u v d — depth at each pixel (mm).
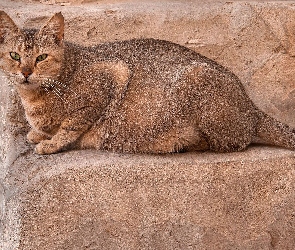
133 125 5293
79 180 5016
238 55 6789
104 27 6680
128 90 5305
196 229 5188
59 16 5086
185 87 5164
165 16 6750
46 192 4969
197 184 5141
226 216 5223
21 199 4965
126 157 5262
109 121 5332
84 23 6664
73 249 5020
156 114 5234
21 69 5004
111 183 5047
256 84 6746
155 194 5102
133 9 6809
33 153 5449
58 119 5320
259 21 6840
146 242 5141
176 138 5273
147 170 5090
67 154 5348
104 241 5082
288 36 6824
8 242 5008
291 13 6848
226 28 6812
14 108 6113
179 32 6746
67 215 4984
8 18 4984
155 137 5273
